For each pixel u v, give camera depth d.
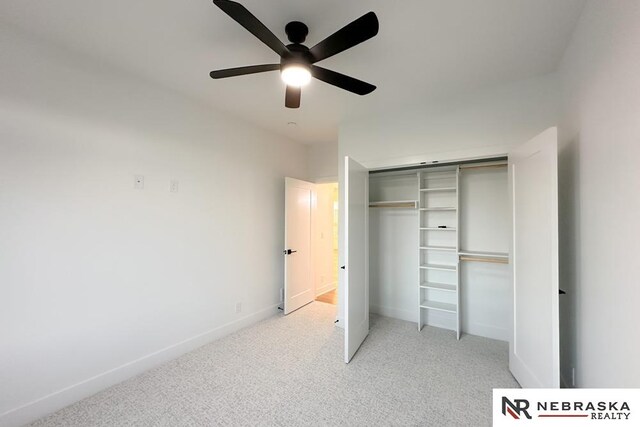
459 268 2.96
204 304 2.86
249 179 3.42
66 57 1.94
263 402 1.93
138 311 2.32
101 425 1.72
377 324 3.40
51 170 1.87
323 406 1.88
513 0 1.50
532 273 1.91
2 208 1.68
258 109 3.04
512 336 2.25
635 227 1.08
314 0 1.50
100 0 1.51
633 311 1.10
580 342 1.66
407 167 3.14
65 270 1.92
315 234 4.50
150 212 2.41
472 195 3.11
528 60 2.09
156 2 1.53
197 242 2.80
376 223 3.79
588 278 1.54
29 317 1.78
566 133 1.94
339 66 2.18
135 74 2.30
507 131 2.46
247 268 3.38
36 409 1.78
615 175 1.24
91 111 2.06
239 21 1.27
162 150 2.51
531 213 1.94
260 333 3.13
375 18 1.23
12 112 1.72
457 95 2.69
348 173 2.60
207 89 2.57
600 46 1.38
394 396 1.99
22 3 1.53
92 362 2.04
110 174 2.16
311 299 4.32
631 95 1.10
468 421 1.73
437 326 3.31
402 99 2.77
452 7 1.55
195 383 2.16
